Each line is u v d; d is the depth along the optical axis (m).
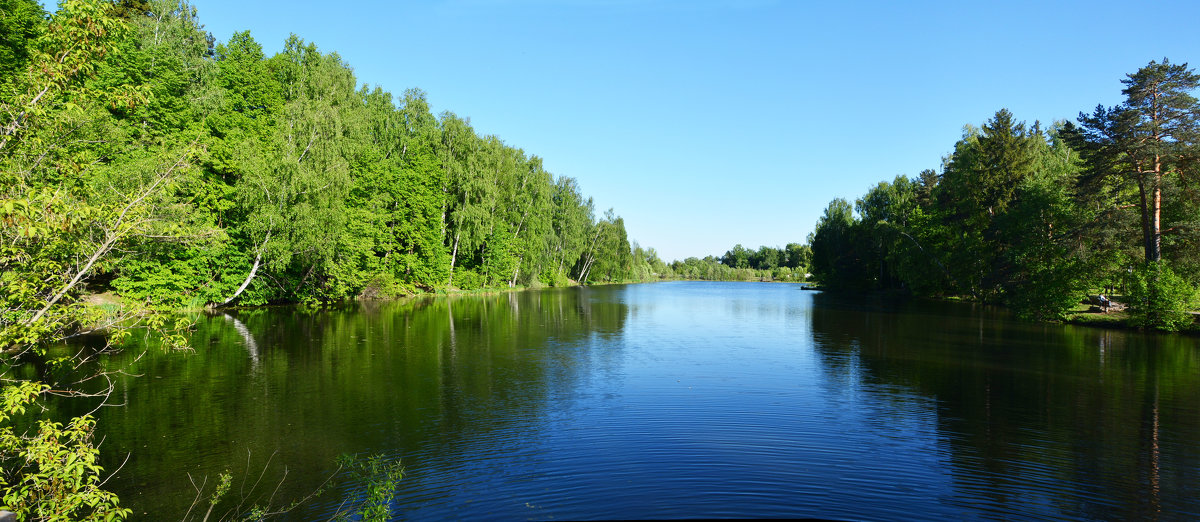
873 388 18.59
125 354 22.34
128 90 8.05
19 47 28.88
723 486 10.88
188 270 35.00
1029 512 9.99
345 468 11.56
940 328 34.22
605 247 108.00
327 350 24.39
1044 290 36.19
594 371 21.06
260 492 10.43
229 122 41.62
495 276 73.12
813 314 43.97
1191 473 11.64
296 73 49.28
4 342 6.61
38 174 7.68
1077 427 14.55
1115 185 36.50
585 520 9.49
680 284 131.88
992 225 50.41
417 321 35.56
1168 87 31.41
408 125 62.50
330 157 39.25
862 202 83.00
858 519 9.70
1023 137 53.66
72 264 7.66
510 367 21.55
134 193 8.25
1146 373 20.69
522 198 75.88
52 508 6.52
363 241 47.12
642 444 13.20
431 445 13.02
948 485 11.05
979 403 16.77
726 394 17.73
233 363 21.38
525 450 12.74
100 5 7.45
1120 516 9.85
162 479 10.95
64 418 14.34
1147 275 31.48
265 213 35.62
